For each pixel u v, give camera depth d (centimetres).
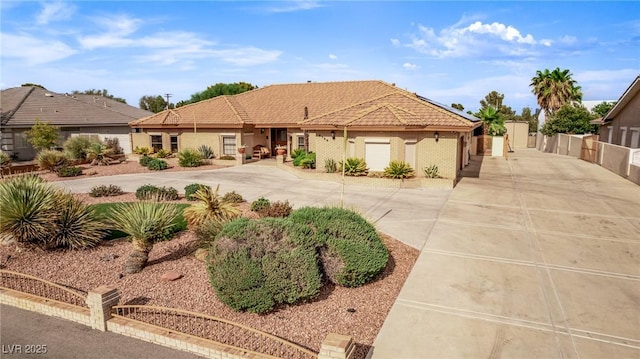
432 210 1692
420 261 1124
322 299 903
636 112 3020
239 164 3100
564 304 884
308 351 643
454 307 869
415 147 2323
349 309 858
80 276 1030
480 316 832
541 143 5366
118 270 1060
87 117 3941
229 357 684
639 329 785
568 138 4219
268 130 3544
